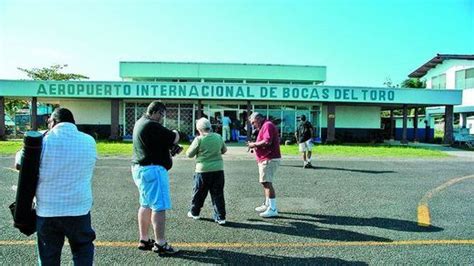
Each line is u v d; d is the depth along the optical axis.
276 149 6.73
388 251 5.10
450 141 26.44
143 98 25.22
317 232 5.87
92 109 28.31
